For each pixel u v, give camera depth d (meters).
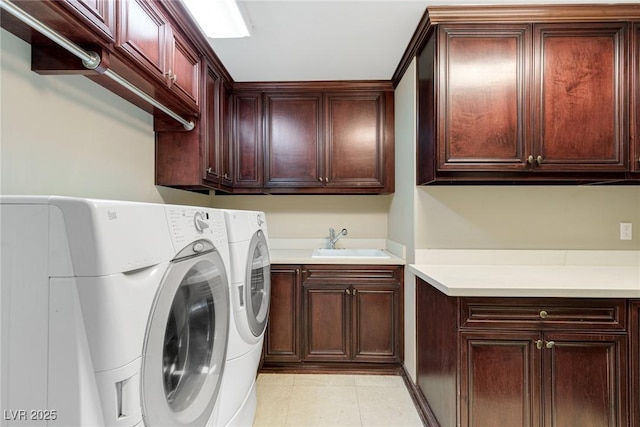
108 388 0.73
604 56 1.75
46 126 1.23
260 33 1.94
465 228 2.05
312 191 2.74
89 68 1.16
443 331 1.62
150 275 0.86
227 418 1.35
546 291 1.43
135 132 1.82
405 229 2.34
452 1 1.68
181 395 1.08
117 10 1.20
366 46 2.10
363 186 2.70
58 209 0.70
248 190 2.74
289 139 2.72
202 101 2.03
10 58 1.09
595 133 1.75
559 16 1.73
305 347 2.42
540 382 1.44
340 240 3.04
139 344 0.81
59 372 0.70
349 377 2.36
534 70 1.75
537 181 1.88
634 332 1.42
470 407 1.45
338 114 2.71
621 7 1.71
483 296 1.46
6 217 0.70
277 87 2.70
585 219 2.03
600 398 1.42
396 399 2.09
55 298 0.70
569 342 1.43
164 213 0.96
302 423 1.84
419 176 2.04
